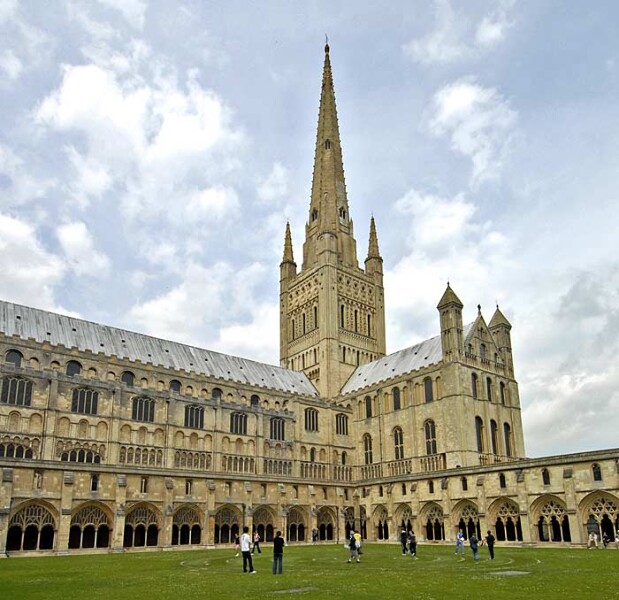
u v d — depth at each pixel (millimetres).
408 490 91312
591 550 58750
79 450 78938
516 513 75000
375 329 134500
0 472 64250
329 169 142500
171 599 26406
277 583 32531
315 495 94812
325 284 127438
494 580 32531
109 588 31094
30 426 75500
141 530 75312
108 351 91438
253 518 86938
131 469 74688
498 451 96750
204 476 81625
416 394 101500
